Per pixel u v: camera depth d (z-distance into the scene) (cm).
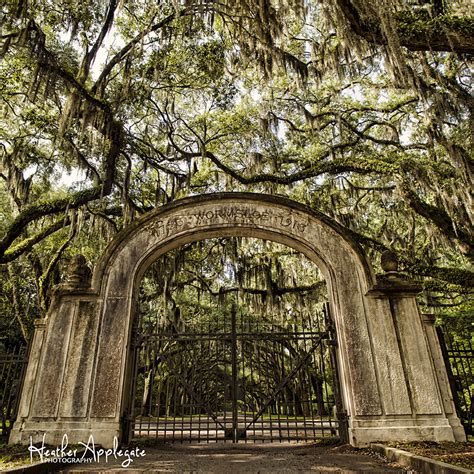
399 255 1307
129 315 812
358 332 791
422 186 1093
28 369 777
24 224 1129
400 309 811
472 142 979
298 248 903
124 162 1442
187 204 900
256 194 901
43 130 1253
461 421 769
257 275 1625
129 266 854
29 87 1020
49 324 804
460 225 1108
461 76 1156
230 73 1217
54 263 1450
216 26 1224
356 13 677
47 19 1019
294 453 707
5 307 1922
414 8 861
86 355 772
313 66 1112
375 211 1689
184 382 808
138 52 1066
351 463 585
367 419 723
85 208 1255
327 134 1647
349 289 830
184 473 530
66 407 730
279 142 1584
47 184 1473
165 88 1301
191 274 1803
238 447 830
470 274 1080
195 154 1447
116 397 741
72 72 1045
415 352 773
